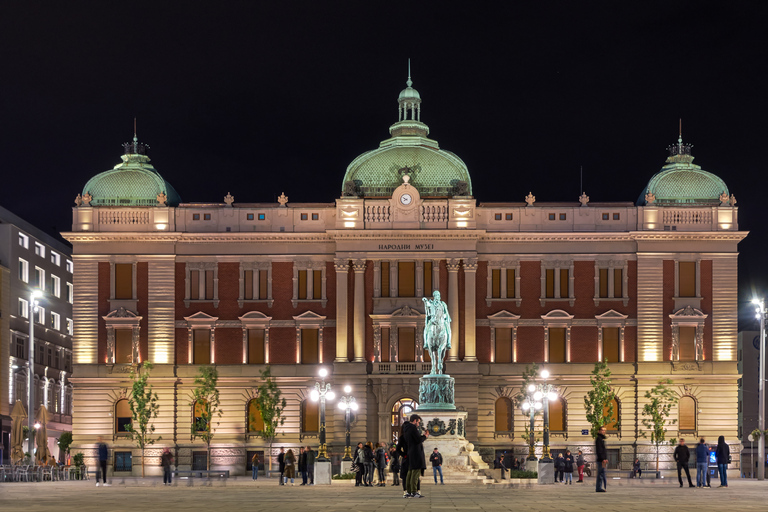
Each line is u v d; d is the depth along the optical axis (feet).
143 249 353.10
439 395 268.41
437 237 346.74
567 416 347.15
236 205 357.61
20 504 132.46
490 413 347.15
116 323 351.25
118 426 350.84
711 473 339.57
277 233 351.46
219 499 150.71
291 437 347.77
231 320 352.49
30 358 318.86
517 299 350.64
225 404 350.64
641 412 345.72
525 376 342.85
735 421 345.72
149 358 350.84
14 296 393.50
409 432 146.92
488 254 352.08
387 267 349.41
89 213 353.72
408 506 127.24
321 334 351.25
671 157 370.32
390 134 384.68
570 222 351.67
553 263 352.28
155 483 271.28
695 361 346.54
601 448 185.06
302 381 349.20
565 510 119.03
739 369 457.27
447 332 273.54
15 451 279.49
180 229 353.31
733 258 349.82
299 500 145.89
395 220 347.77
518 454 344.69
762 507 128.57
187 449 348.79
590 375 347.15
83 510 115.75
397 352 345.92
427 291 348.38
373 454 238.89
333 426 343.05
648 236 348.79
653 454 343.26
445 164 360.69
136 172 363.97
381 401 342.03
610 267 351.46
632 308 350.43
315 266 353.31
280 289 353.51
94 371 350.23
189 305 353.10
